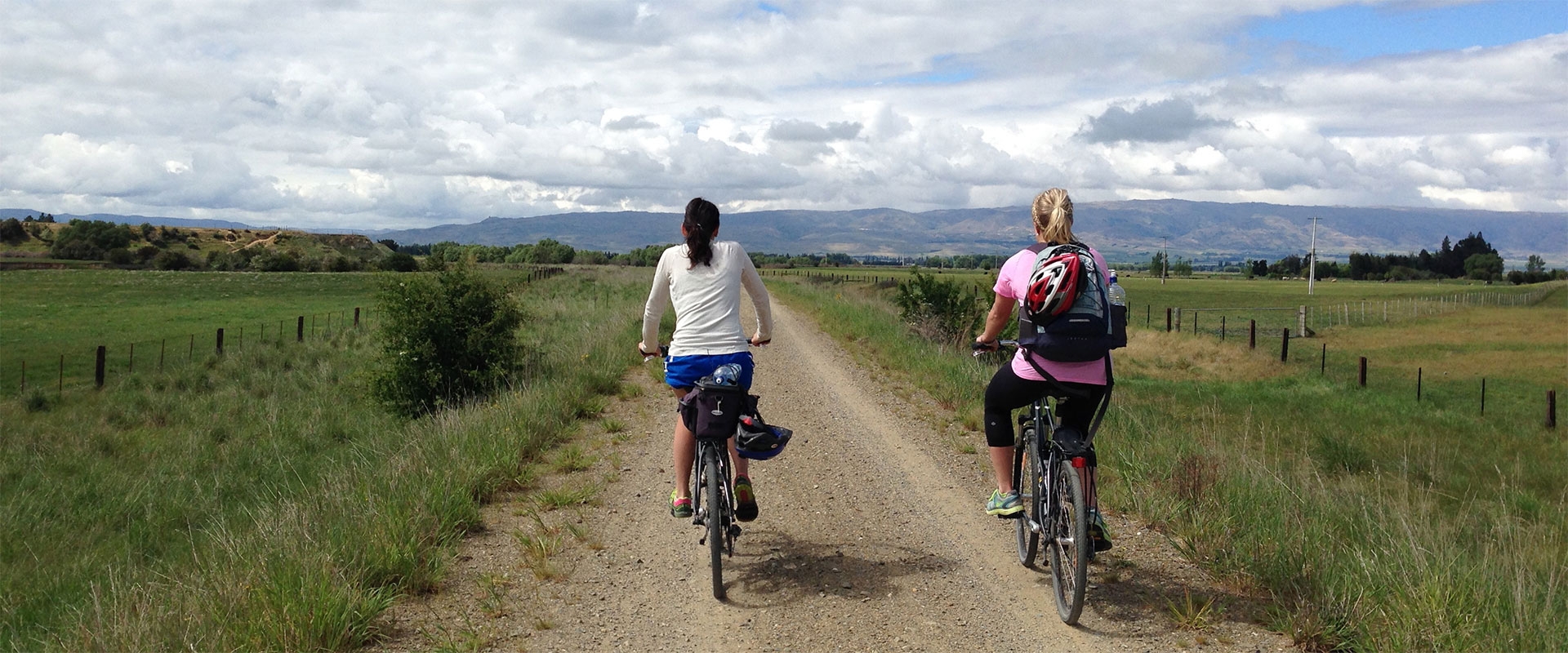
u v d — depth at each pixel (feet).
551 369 42.45
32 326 119.34
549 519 18.07
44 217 485.56
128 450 46.52
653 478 21.40
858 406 32.04
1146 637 12.50
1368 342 131.34
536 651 12.26
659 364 40.11
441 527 16.37
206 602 12.53
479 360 44.96
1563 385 90.02
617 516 18.31
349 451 38.47
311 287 206.80
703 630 12.97
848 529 17.65
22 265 326.65
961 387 32.76
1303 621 12.14
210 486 36.29
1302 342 131.64
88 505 34.65
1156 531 16.96
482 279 45.83
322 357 78.64
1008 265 13.83
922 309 65.26
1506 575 12.68
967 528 17.65
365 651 12.16
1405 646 11.09
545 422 25.63
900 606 13.76
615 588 14.53
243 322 122.72
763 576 15.06
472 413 27.63
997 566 15.48
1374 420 66.08
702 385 14.25
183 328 115.55
